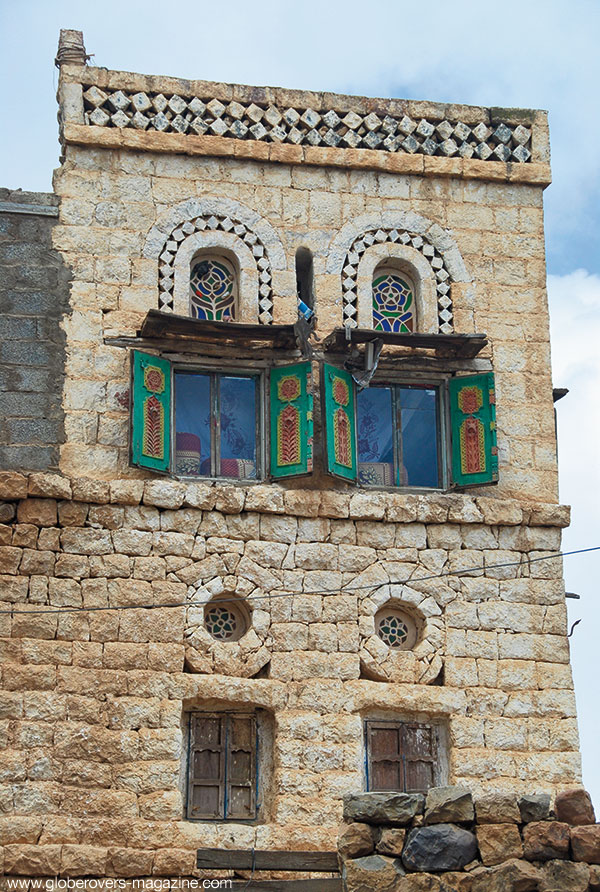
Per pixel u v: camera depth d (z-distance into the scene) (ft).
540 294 80.43
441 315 79.10
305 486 75.36
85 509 72.54
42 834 67.51
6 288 75.20
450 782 72.18
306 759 71.00
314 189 79.71
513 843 54.13
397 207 80.33
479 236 80.69
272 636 72.59
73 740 69.10
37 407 73.82
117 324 75.66
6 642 69.82
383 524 75.46
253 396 76.59
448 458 77.30
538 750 73.10
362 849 55.01
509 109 82.94
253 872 65.92
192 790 70.38
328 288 78.28
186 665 71.56
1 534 71.26
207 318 77.56
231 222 78.33
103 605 71.36
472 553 75.72
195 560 73.00
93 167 77.82
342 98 81.25
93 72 78.74
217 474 75.15
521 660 74.43
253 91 80.38
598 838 53.57
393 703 72.49
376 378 77.82
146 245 77.05
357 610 73.77
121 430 74.28
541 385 79.10
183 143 78.59
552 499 77.51
